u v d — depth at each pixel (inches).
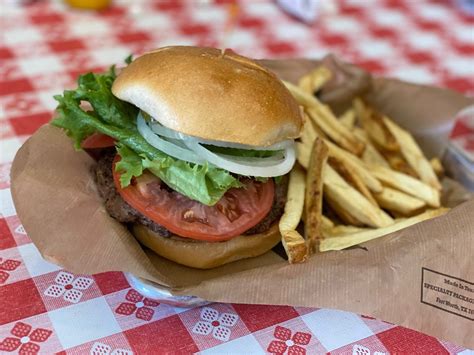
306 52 21.2
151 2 23.2
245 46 21.0
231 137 10.6
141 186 11.1
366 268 10.9
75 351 10.4
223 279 10.7
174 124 10.5
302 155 13.1
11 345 10.3
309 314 11.6
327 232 12.9
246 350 10.8
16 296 11.2
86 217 11.2
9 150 14.9
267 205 11.7
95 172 12.2
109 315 11.1
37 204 11.3
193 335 10.9
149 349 10.5
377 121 15.1
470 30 24.2
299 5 22.9
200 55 11.2
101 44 20.3
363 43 22.3
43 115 16.5
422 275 10.9
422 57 22.0
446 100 16.2
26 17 21.2
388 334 11.4
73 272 10.5
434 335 10.6
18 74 18.1
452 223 11.4
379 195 13.6
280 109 11.2
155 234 11.3
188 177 10.7
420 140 16.2
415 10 25.0
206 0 23.4
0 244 12.3
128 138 11.3
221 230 11.1
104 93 11.8
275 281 10.7
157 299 11.1
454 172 15.9
